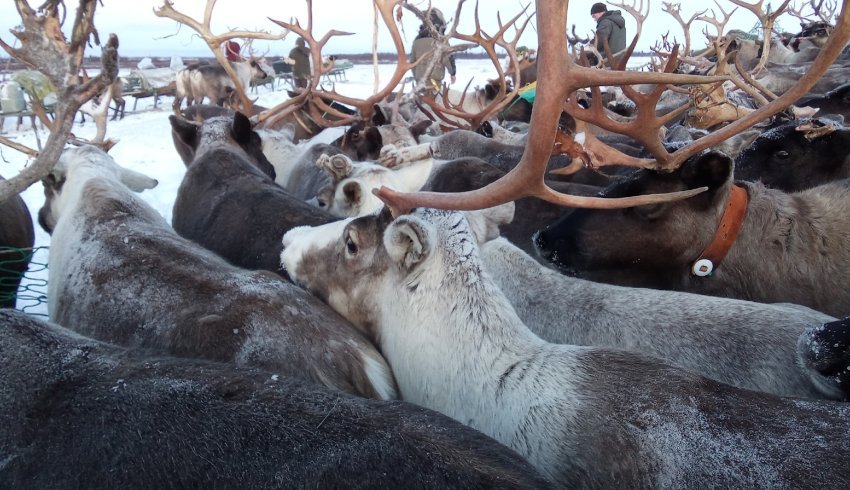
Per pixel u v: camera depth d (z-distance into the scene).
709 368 1.03
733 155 1.53
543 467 0.86
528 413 0.88
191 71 6.73
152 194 3.15
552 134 0.79
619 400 0.84
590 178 2.00
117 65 0.96
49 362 0.84
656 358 0.90
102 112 1.77
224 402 0.76
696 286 1.35
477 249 1.06
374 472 0.66
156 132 5.11
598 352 0.92
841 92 2.43
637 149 2.25
